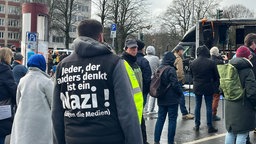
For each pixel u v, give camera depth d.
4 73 6.26
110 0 53.78
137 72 6.86
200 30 19.12
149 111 11.80
